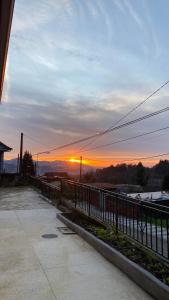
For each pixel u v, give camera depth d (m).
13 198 12.71
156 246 3.97
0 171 21.81
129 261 3.91
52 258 4.64
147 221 4.28
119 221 5.23
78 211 7.59
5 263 4.44
